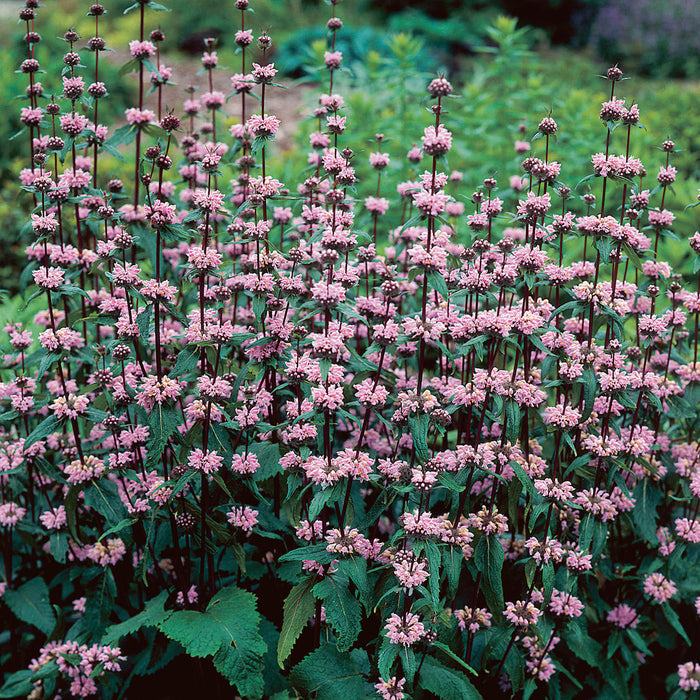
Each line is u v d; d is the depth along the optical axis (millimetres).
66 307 1642
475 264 1560
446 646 1411
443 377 1584
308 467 1420
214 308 1538
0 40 6309
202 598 1564
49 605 1641
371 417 1657
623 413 1658
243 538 1644
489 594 1478
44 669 1571
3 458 1593
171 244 1817
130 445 1511
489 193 1569
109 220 1647
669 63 6227
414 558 1384
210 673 1610
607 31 6473
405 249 1764
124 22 6930
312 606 1455
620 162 1475
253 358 1524
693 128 4055
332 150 1536
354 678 1480
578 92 3367
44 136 1734
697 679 1625
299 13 7289
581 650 1587
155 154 1456
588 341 1486
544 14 6777
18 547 1736
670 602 1710
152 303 1459
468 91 3420
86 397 1547
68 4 7344
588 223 1480
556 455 1478
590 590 1626
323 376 1387
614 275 1485
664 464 1658
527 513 1505
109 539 1634
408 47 3256
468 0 6910
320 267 1613
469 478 1446
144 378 1457
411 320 1426
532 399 1460
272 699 1509
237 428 1486
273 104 4930
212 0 7066
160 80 1544
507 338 1441
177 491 1453
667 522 1701
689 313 1674
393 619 1390
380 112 3531
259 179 1520
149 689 1648
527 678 1579
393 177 2850
